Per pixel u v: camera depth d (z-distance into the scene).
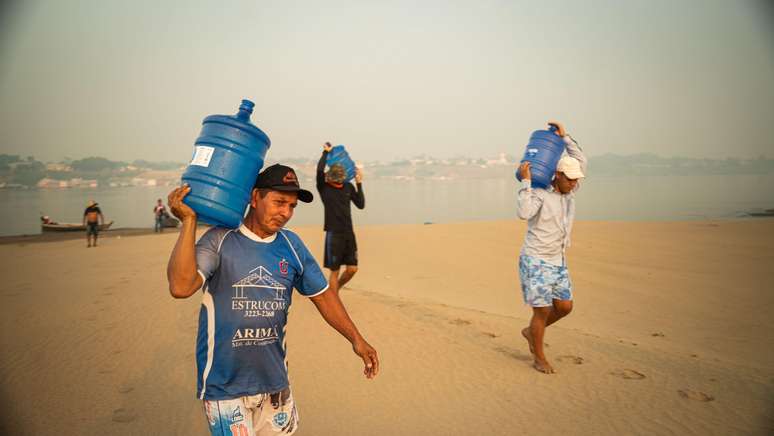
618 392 5.47
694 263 15.62
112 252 21.27
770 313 10.20
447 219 67.31
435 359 6.47
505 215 73.38
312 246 21.30
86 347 6.96
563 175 5.89
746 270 14.44
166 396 5.42
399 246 21.22
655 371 6.08
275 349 3.16
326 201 8.93
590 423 4.80
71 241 30.12
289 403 3.26
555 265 6.02
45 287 11.84
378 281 13.84
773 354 7.51
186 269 2.87
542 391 5.52
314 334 7.39
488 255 18.86
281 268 3.16
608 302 11.28
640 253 17.50
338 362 6.34
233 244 3.10
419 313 8.66
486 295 12.14
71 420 4.88
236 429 3.02
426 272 15.46
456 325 7.97
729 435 4.52
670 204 75.25
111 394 5.46
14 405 5.19
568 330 8.12
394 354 6.64
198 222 3.09
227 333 3.02
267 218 3.12
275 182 3.09
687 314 10.21
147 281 12.41
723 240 19.69
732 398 5.29
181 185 3.07
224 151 3.07
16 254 21.94
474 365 6.28
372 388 5.61
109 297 10.24
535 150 6.02
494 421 4.86
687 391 5.47
